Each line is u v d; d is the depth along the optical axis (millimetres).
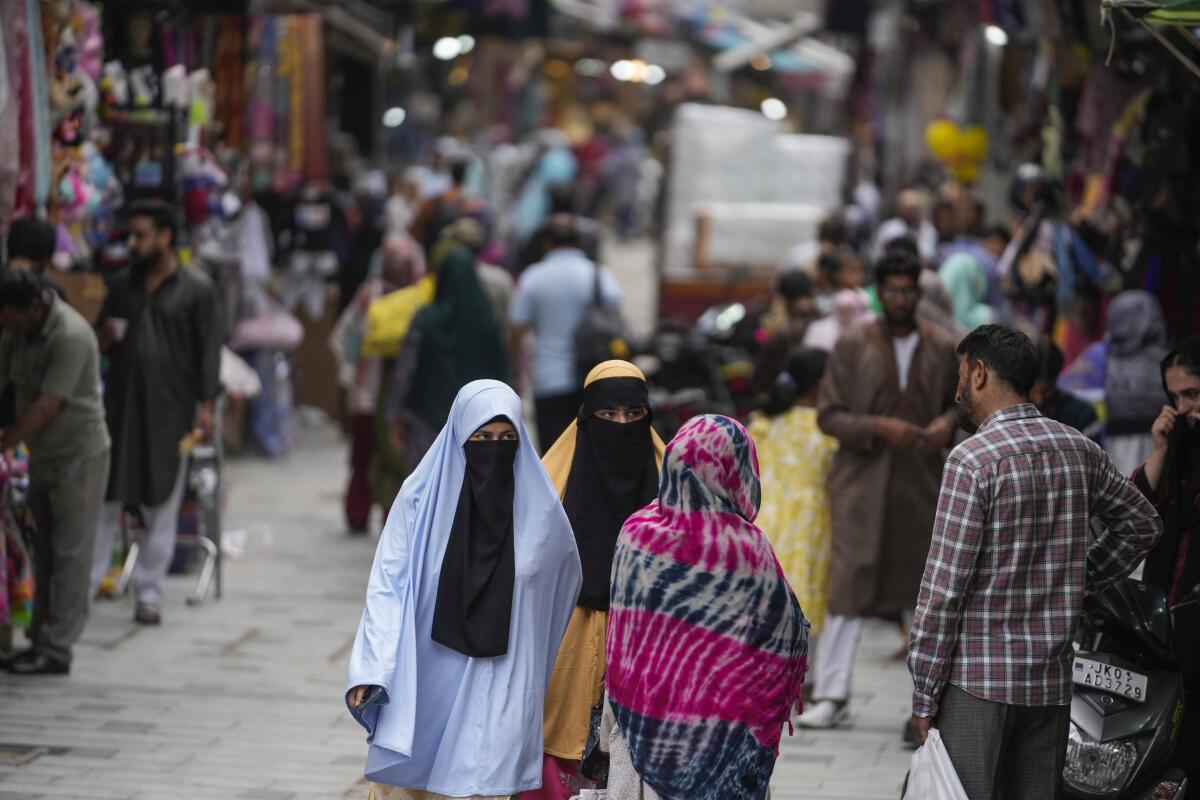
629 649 16750
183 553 38094
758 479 17062
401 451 38156
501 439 18641
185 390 32531
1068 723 17953
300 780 23938
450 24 64125
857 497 27312
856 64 72375
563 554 18969
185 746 25484
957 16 56812
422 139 105688
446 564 18562
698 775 16469
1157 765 19266
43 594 29297
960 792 17359
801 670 16984
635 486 20328
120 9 37938
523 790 18578
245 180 46531
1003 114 47844
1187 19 21078
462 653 18438
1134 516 18031
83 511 28656
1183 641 20609
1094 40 34375
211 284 32812
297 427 63281
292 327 54719
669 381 49906
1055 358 26406
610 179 140500
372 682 17688
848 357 27516
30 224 29484
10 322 27453
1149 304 29578
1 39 29000
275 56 50531
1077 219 36969
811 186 67438
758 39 90938
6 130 30141
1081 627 20578
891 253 27406
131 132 37969
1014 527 17375
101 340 32156
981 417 18094
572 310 42062
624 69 121125
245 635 32875
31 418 27703
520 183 98000
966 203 45812
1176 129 31859
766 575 16609
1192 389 20672
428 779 18484
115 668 30000
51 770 24078
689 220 66312
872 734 27359
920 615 17500
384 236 60312
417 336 37906
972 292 37031
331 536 43500
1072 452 17625
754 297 64062
